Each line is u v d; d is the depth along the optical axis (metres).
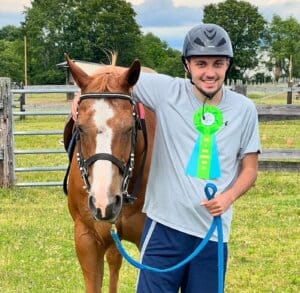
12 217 7.68
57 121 20.92
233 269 5.73
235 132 3.13
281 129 17.66
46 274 5.57
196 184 3.11
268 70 86.94
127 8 62.53
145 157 3.62
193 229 3.15
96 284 3.90
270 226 7.25
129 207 3.75
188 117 3.15
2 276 5.51
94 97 3.17
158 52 84.62
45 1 68.50
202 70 3.06
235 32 78.94
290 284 5.41
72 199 3.85
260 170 10.52
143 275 3.23
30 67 69.88
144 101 3.29
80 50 65.38
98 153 3.02
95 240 3.84
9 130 9.34
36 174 10.85
